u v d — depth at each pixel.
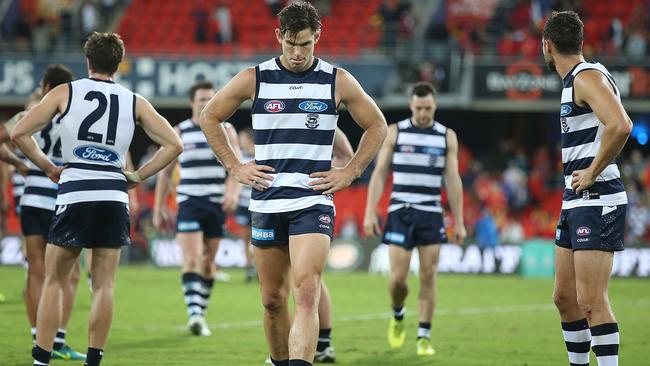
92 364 22.72
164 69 79.38
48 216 27.56
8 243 67.12
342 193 84.88
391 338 32.03
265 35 91.50
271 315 21.56
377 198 31.98
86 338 32.69
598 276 21.33
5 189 35.09
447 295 52.72
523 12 89.75
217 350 30.64
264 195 20.89
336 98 20.98
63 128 22.59
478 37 85.12
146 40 91.44
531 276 68.75
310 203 20.64
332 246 70.81
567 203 21.98
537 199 85.88
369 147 21.17
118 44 23.36
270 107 20.81
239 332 35.31
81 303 43.91
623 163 89.38
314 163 20.83
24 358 27.77
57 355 27.88
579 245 21.45
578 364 22.62
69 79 26.69
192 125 35.88
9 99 80.12
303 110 20.75
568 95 21.66
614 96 20.78
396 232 31.28
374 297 50.31
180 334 34.53
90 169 22.66
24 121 22.42
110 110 22.81
